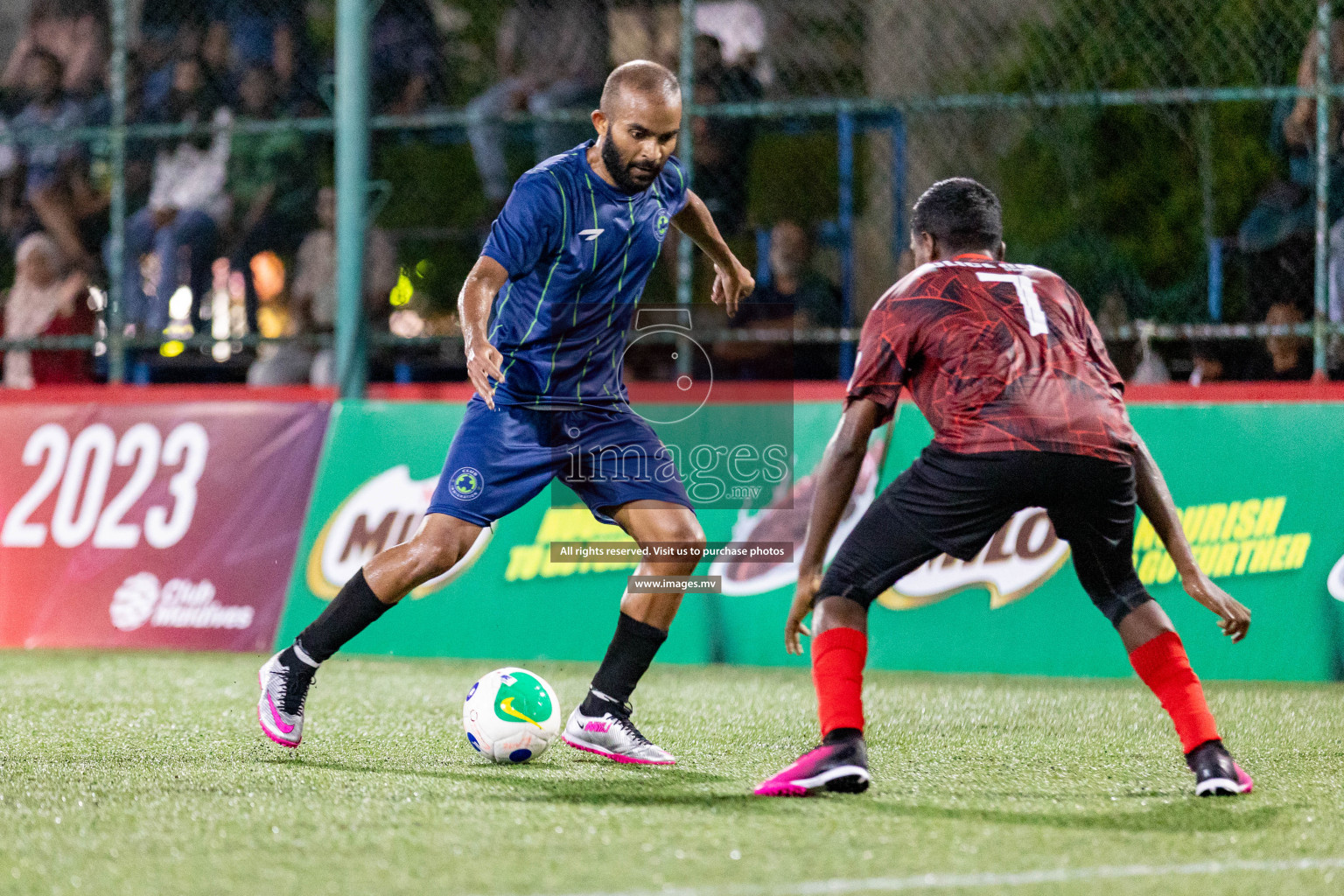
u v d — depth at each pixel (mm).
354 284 23828
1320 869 9844
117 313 25422
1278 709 17734
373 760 14148
